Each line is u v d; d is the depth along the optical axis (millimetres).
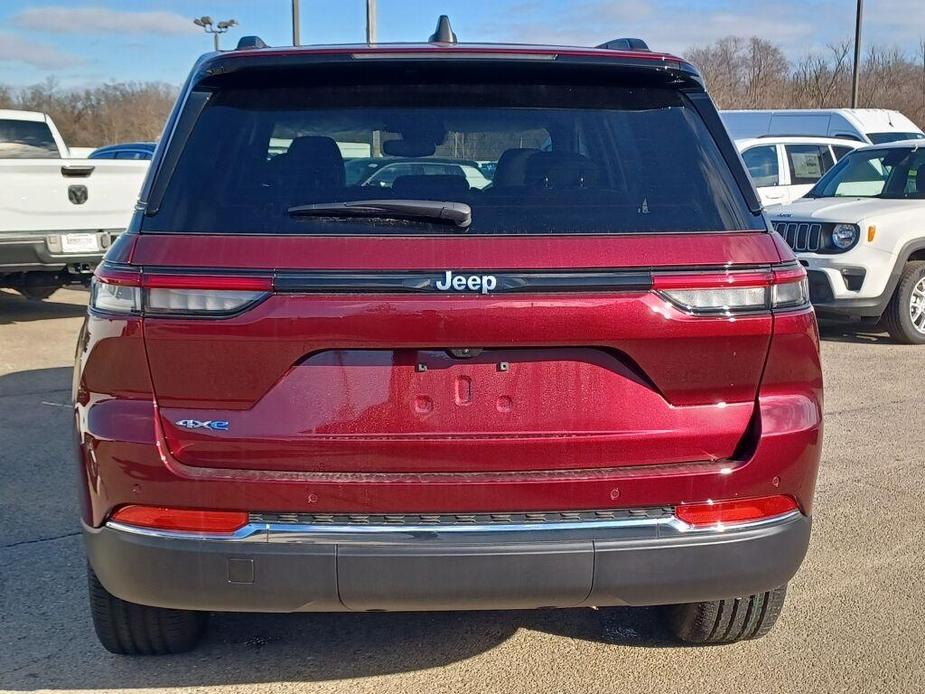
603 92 2727
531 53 2629
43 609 3408
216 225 2385
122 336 2334
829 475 4980
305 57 2600
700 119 2701
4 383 6926
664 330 2363
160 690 2883
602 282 2336
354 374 2352
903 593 3582
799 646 3178
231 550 2340
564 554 2354
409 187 2494
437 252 2330
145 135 51188
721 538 2438
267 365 2328
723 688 2916
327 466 2375
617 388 2410
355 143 2604
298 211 2387
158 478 2346
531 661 3080
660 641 3223
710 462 2461
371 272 2303
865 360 8008
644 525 2414
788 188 13258
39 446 5371
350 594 2348
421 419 2375
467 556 2328
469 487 2354
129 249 2377
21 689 2873
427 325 2303
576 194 2500
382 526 2350
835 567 3814
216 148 2537
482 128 2641
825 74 44125
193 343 2312
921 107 42281
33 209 8375
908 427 5902
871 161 9602
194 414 2361
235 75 2635
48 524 4211
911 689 2914
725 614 3018
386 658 3094
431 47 2666
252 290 2293
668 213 2479
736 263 2412
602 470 2422
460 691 2898
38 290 10000
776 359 2457
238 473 2355
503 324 2318
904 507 4500
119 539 2402
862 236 8258
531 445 2389
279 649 3145
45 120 11492
